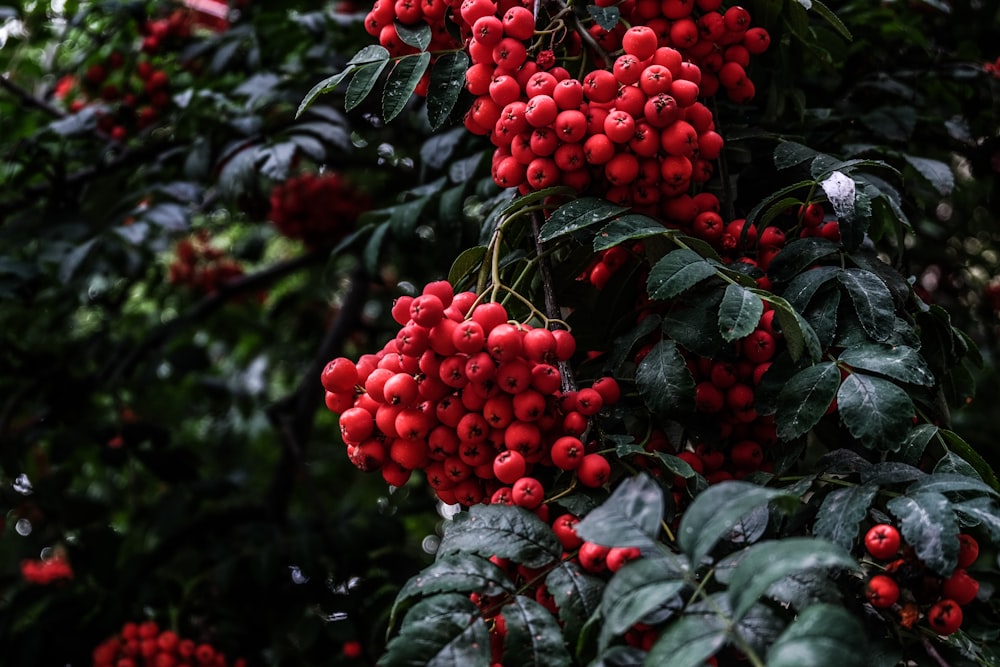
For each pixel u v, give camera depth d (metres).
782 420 0.68
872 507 0.67
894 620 0.66
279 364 1.83
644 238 0.70
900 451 0.68
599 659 0.62
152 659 0.94
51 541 1.14
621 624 0.61
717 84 0.74
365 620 0.94
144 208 0.98
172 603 1.06
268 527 1.10
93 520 1.14
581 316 0.73
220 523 1.20
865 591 0.65
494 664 0.65
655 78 0.68
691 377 0.69
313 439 1.84
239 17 1.23
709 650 0.60
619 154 0.69
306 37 1.08
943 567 0.64
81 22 1.12
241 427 1.90
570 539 0.66
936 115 0.90
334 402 0.69
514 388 0.66
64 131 0.98
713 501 0.62
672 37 0.71
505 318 0.67
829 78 0.90
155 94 1.13
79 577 1.09
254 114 0.99
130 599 1.05
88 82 1.21
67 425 1.28
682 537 0.62
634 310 0.72
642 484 0.63
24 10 1.20
